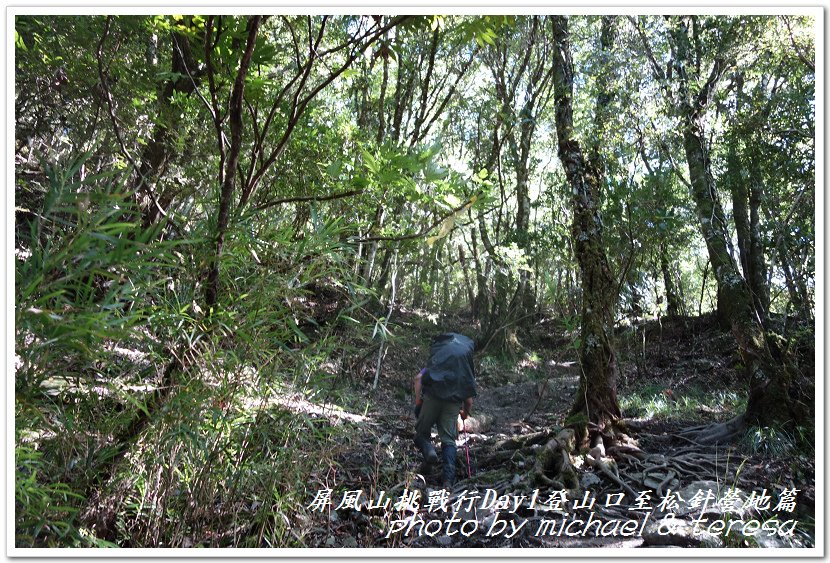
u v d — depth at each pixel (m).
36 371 1.86
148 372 2.49
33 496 2.03
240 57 3.16
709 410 6.95
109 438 2.46
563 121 6.24
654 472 4.67
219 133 2.88
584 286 5.76
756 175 8.36
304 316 2.90
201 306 2.49
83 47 5.31
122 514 2.55
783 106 7.79
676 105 7.01
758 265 9.27
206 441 2.62
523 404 9.16
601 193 6.90
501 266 12.02
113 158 5.32
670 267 12.91
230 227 2.55
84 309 1.74
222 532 2.77
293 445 2.89
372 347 8.67
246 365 2.56
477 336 13.26
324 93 8.28
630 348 10.95
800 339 7.12
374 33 2.90
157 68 6.00
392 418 6.99
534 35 14.18
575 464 4.87
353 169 4.34
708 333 11.46
